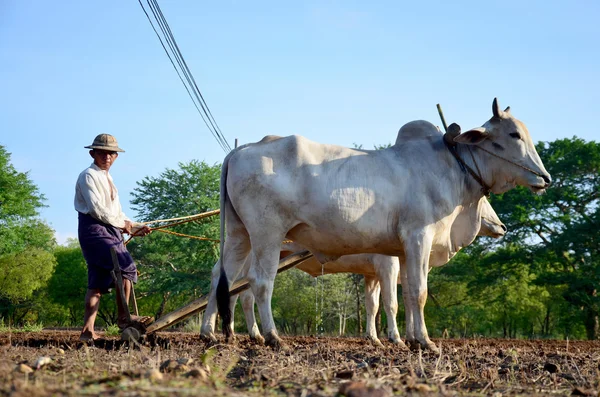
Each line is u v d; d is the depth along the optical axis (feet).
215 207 126.82
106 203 25.29
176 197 127.24
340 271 37.76
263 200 23.43
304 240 24.29
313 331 139.74
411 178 24.16
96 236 24.58
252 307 29.55
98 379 13.70
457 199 24.84
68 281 176.96
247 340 29.40
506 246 127.13
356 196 23.40
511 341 44.62
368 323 38.88
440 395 14.01
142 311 174.50
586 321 117.29
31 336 30.35
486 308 141.18
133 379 13.58
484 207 35.32
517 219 120.06
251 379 15.67
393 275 35.60
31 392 11.90
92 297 24.71
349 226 23.43
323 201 23.22
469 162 25.20
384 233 23.98
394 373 17.13
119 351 20.76
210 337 26.12
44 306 185.26
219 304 24.22
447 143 24.98
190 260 123.75
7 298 152.66
